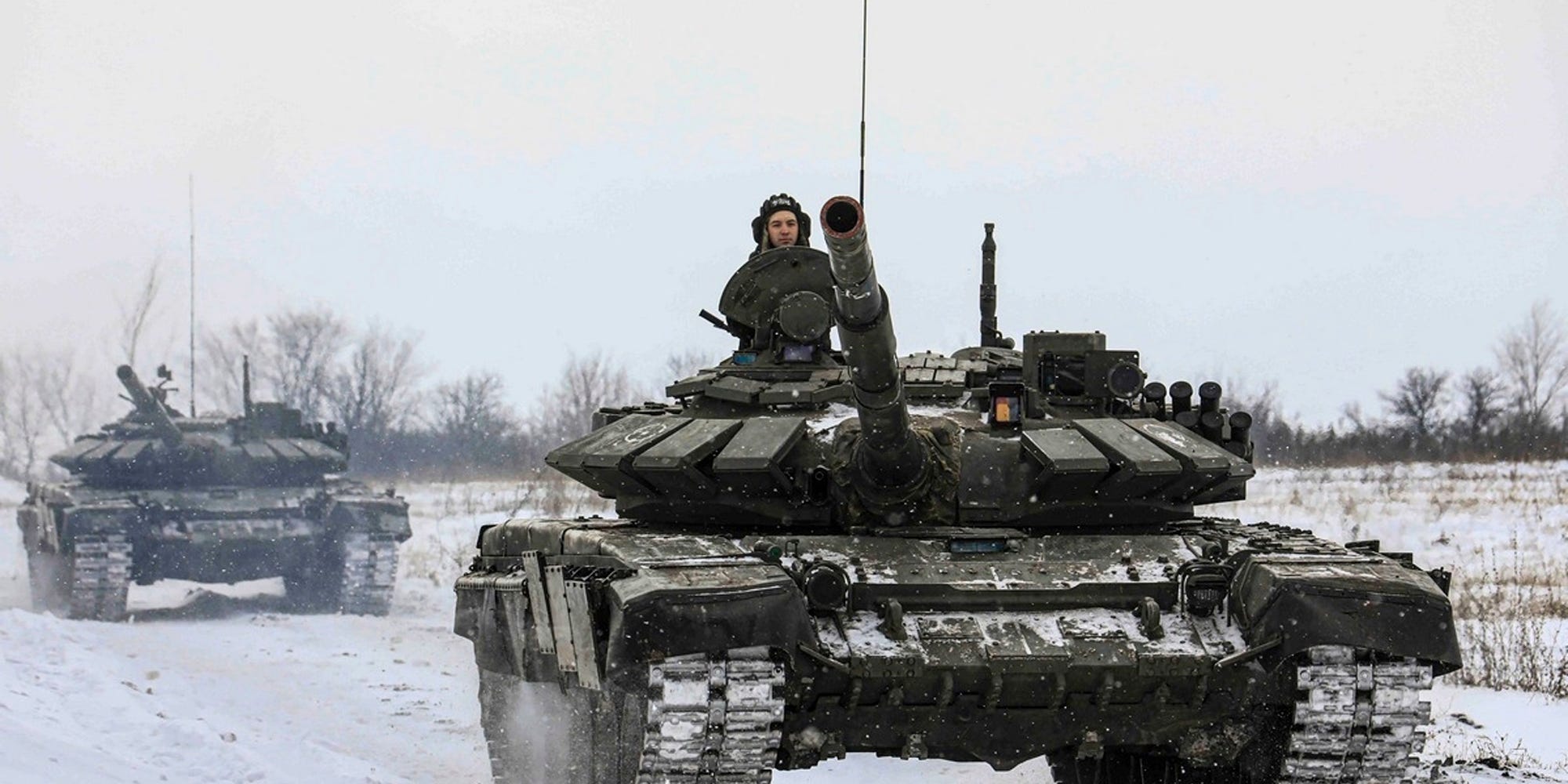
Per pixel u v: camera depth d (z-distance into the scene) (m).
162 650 22.55
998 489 13.52
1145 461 13.19
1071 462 13.15
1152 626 12.03
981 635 11.97
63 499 28.66
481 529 16.98
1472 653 19.81
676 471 13.38
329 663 21.69
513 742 15.20
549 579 13.11
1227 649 11.88
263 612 28.50
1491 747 15.75
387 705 18.66
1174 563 12.71
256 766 14.12
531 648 14.11
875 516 13.44
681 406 15.64
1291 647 11.54
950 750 12.28
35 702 16.11
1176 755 13.05
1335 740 11.86
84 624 25.41
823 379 14.84
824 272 15.41
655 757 11.27
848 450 13.48
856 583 12.23
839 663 11.51
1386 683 11.67
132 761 13.88
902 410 12.34
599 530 13.49
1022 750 12.30
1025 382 14.91
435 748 16.47
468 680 20.50
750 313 15.52
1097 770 14.70
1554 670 18.92
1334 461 46.72
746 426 13.77
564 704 14.24
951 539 12.91
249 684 19.69
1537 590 23.91
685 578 11.38
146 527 28.64
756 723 11.23
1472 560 26.66
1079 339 14.95
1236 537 13.36
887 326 11.45
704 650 10.99
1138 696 12.05
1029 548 12.94
